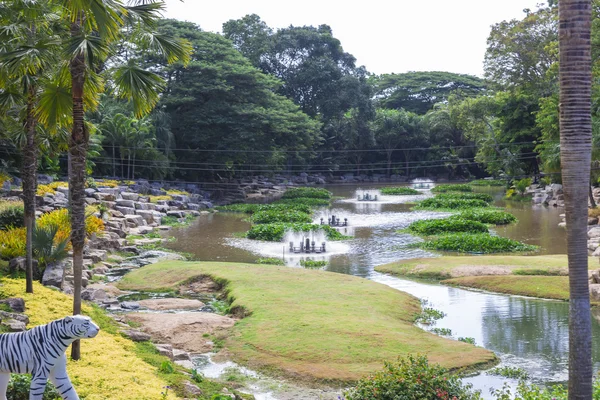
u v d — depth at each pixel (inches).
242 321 802.8
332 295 929.5
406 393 475.5
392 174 4247.0
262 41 3673.7
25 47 607.2
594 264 1136.8
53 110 602.5
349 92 3799.2
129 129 2397.9
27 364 409.7
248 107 2719.0
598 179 2048.5
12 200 1418.6
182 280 1074.1
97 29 543.5
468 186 3218.5
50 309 712.4
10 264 899.4
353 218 2144.4
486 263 1203.2
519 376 636.1
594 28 1774.1
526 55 2637.8
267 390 595.2
